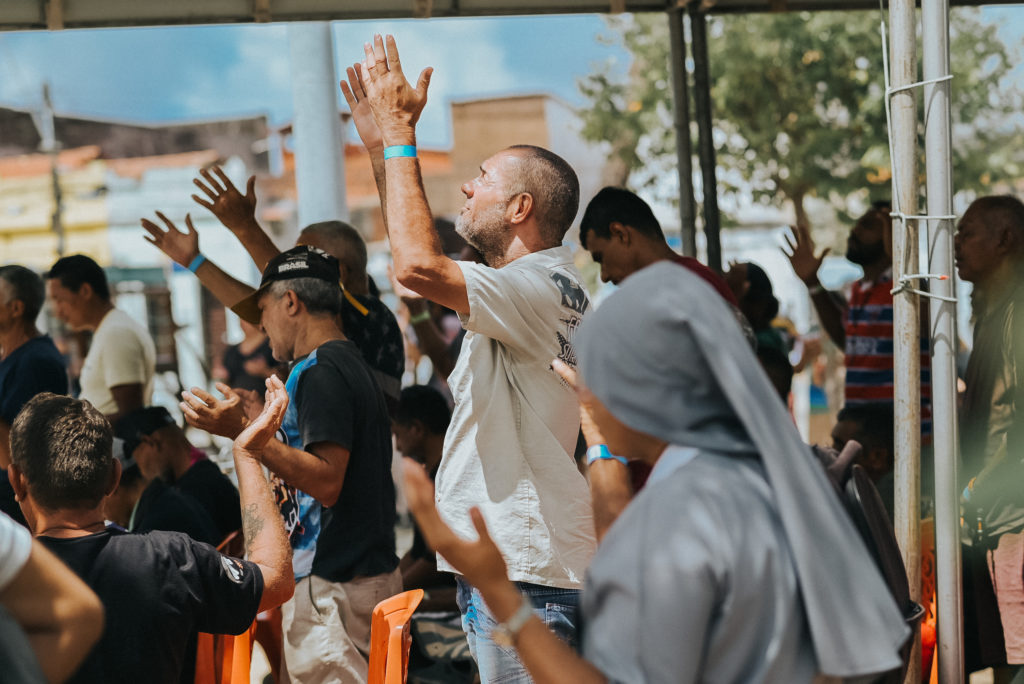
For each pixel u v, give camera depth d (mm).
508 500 2877
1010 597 3559
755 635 1549
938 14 2912
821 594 1554
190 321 18406
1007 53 12617
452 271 2734
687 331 1607
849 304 5512
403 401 4926
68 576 1941
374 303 4477
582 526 2928
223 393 2928
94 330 5781
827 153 12531
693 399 1621
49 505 2525
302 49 6895
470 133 19734
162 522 3990
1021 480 3568
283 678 3730
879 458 4332
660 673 1523
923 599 3447
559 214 3031
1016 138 12797
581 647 1658
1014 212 3863
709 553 1538
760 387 1599
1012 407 3672
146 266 18688
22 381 4875
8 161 18938
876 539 2182
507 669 2838
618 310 1649
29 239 18984
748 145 12766
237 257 19000
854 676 1558
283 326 3639
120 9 4285
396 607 3061
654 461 1754
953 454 2955
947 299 2922
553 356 2914
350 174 19031
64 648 1907
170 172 19234
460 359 3014
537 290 2859
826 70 12531
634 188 14453
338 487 3344
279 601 2748
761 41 12508
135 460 4645
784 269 15797
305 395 3416
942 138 2922
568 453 2988
